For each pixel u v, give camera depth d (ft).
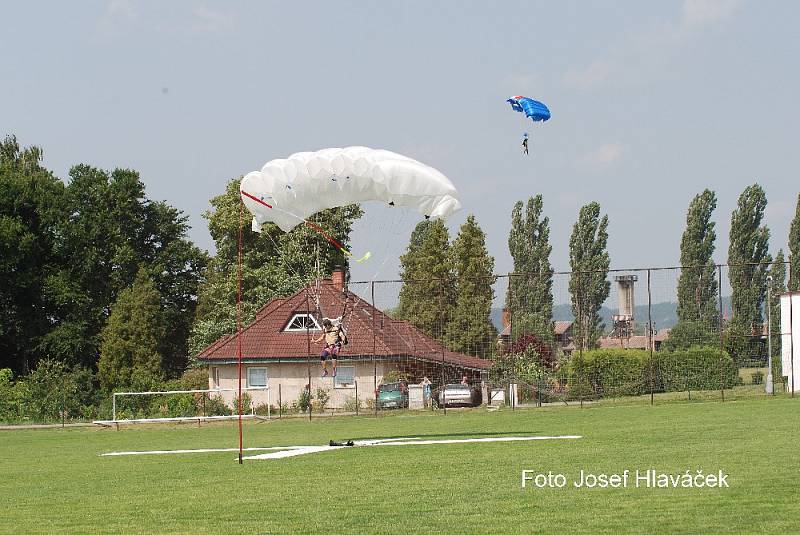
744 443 119.65
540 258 433.07
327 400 264.31
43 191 378.73
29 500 96.58
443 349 245.86
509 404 241.96
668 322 260.01
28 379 282.56
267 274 351.05
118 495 96.58
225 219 359.66
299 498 88.33
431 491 89.56
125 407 260.21
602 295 309.42
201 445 160.86
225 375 277.85
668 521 71.36
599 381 246.68
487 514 76.74
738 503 77.56
